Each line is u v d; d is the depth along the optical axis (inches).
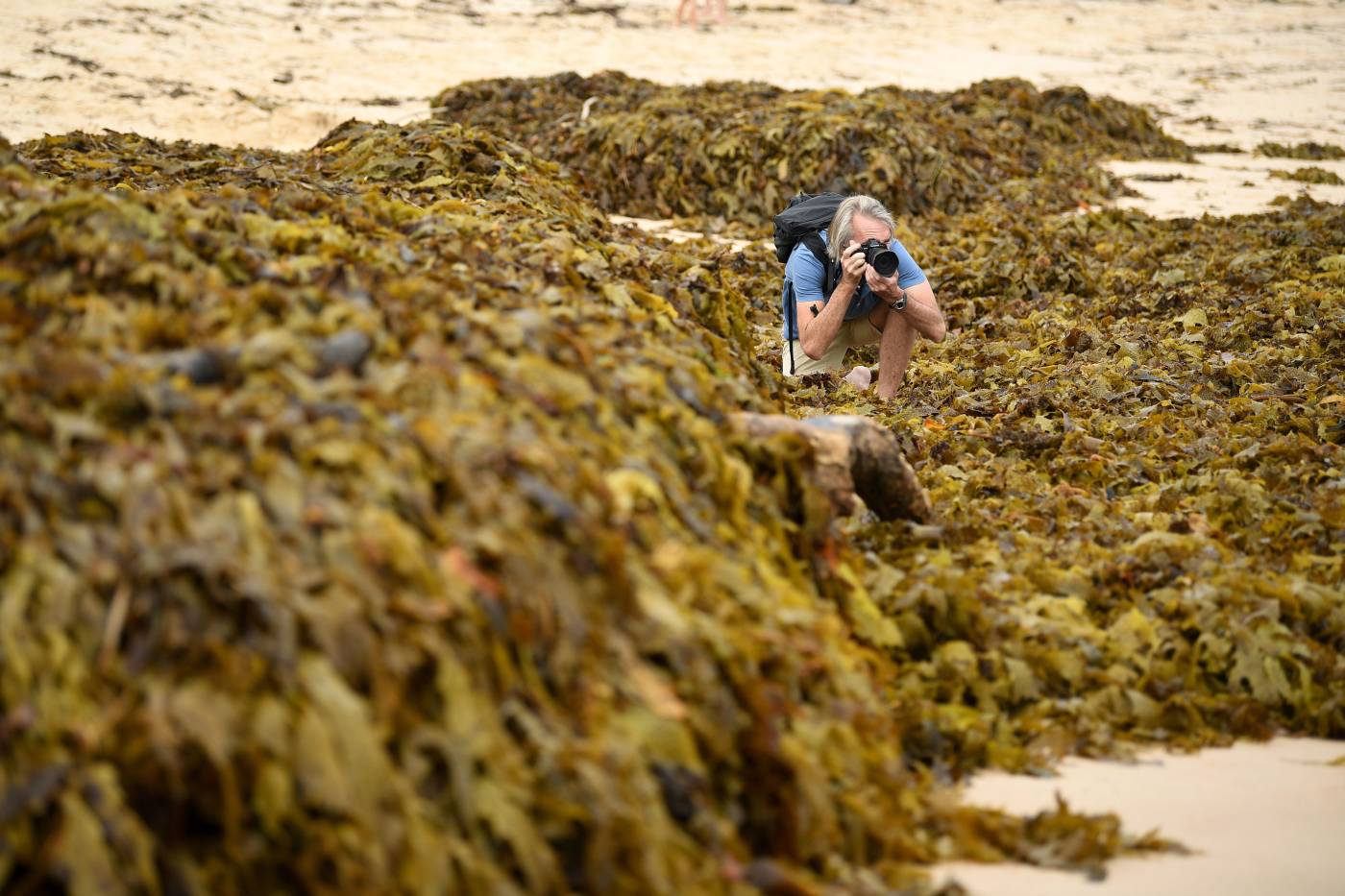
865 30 1943.9
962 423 551.5
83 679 209.3
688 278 507.2
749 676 255.9
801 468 337.7
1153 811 285.1
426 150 626.2
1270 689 336.8
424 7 1801.2
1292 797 293.6
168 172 567.8
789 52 1763.0
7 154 389.7
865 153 1115.3
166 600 214.5
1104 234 983.0
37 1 1546.5
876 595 337.1
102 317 275.1
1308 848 268.5
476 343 299.6
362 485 241.0
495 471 254.5
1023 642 336.2
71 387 241.4
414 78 1481.3
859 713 276.1
